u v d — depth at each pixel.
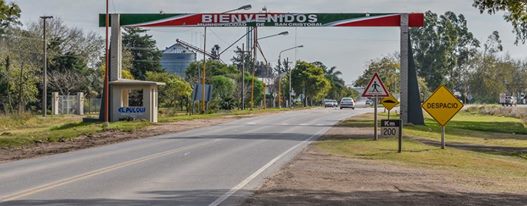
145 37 161.25
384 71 133.25
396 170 28.31
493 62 196.62
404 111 67.81
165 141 46.03
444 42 175.25
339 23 67.06
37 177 24.78
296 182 23.19
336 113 111.12
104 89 64.31
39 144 43.72
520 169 32.19
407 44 67.12
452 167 31.25
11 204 18.11
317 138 49.31
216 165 29.34
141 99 76.44
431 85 175.75
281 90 184.75
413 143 44.28
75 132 53.53
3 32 129.38
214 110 116.25
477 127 76.62
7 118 73.38
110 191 20.75
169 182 23.12
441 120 38.06
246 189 21.31
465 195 20.94
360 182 23.66
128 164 29.73
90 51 142.00
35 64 126.94
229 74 157.88
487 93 198.00
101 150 38.41
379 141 45.25
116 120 70.81
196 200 18.92
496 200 20.14
